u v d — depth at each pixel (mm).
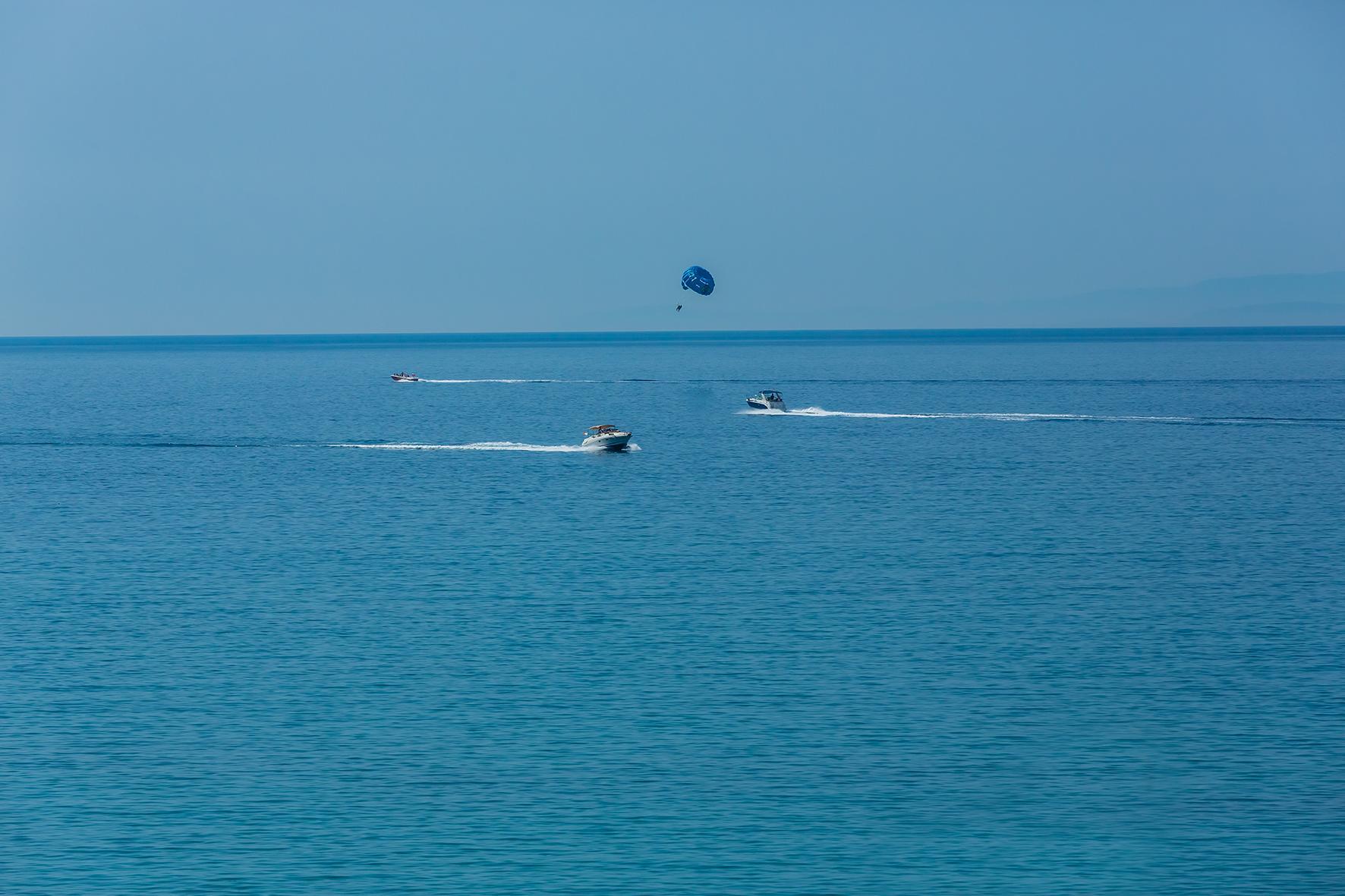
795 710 187500
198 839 149625
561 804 157750
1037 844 147750
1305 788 160750
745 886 139750
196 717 185750
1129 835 149750
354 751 173250
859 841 148625
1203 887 139125
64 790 161750
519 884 140125
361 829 151875
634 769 167250
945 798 158875
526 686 198500
